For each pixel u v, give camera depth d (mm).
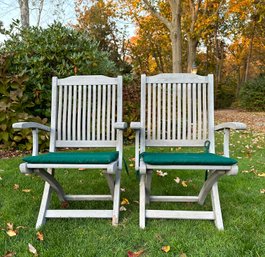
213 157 1976
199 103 2467
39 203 2525
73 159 1911
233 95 18906
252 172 3490
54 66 4957
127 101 5184
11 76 4539
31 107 4797
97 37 18016
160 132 2469
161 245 1861
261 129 8258
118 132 2326
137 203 2537
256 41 19125
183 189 2920
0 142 4660
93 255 1751
